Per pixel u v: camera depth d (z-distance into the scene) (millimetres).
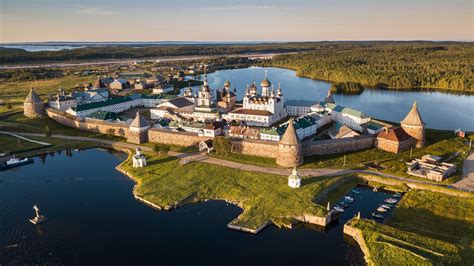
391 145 181000
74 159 187750
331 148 180250
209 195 145875
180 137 197125
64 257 109938
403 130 188375
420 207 132750
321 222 124688
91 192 151250
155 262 107562
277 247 114312
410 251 105625
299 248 113812
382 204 136750
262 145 177250
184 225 126250
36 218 128750
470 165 165750
